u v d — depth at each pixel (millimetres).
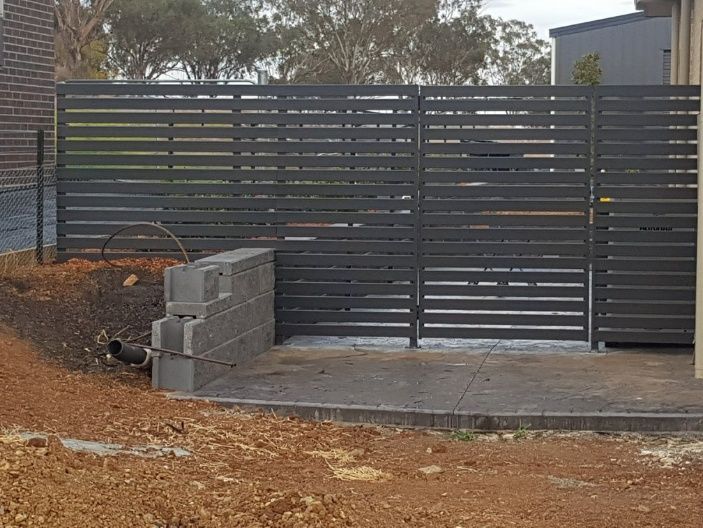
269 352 10336
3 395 7094
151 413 7531
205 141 10766
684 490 5992
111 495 4605
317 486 5742
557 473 6453
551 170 10359
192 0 48875
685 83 12867
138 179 10867
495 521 5121
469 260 10461
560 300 10367
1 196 11375
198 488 5172
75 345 9031
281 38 51562
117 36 48406
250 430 7324
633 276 10211
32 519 4094
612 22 32656
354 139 10547
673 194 10164
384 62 51844
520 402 8117
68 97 10914
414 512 5188
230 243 10805
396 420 7832
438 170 10492
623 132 10195
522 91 10258
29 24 16250
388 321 10586
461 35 52062
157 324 8492
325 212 10656
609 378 9031
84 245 11031
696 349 9016
